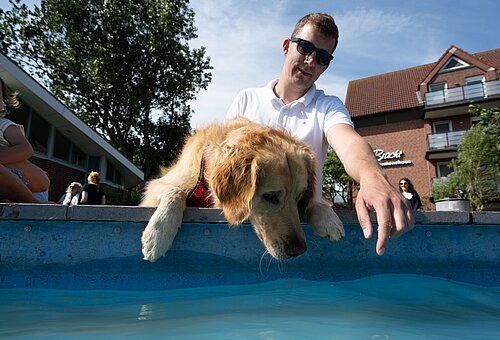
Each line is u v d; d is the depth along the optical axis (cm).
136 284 176
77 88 2027
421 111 2319
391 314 140
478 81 2258
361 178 163
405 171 2327
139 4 2109
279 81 311
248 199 193
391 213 140
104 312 140
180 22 2153
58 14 2006
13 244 172
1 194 250
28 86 1009
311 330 117
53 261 174
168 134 2286
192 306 149
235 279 187
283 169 207
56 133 1288
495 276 200
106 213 178
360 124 2478
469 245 201
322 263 196
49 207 174
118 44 2100
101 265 176
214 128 245
